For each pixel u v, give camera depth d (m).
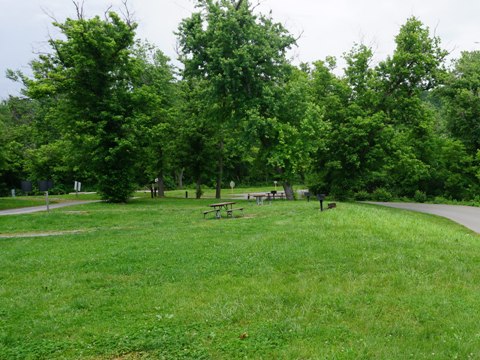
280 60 30.23
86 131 29.81
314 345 5.19
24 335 5.88
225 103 33.22
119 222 20.34
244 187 81.75
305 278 8.31
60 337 5.79
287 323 5.90
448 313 6.30
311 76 40.41
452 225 19.19
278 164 29.42
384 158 32.75
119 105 30.12
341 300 6.88
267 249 11.03
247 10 30.39
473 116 40.38
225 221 18.02
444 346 5.18
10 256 11.95
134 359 5.05
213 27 29.44
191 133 38.19
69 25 30.17
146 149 32.97
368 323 5.91
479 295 7.20
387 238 12.27
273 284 7.95
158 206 28.19
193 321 6.14
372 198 41.25
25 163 48.66
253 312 6.41
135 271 9.40
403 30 32.72
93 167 31.67
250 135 29.11
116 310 6.79
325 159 35.19
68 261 10.79
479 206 31.94
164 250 11.54
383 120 32.16
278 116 30.92
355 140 32.56
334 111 34.25
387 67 32.38
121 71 31.67
